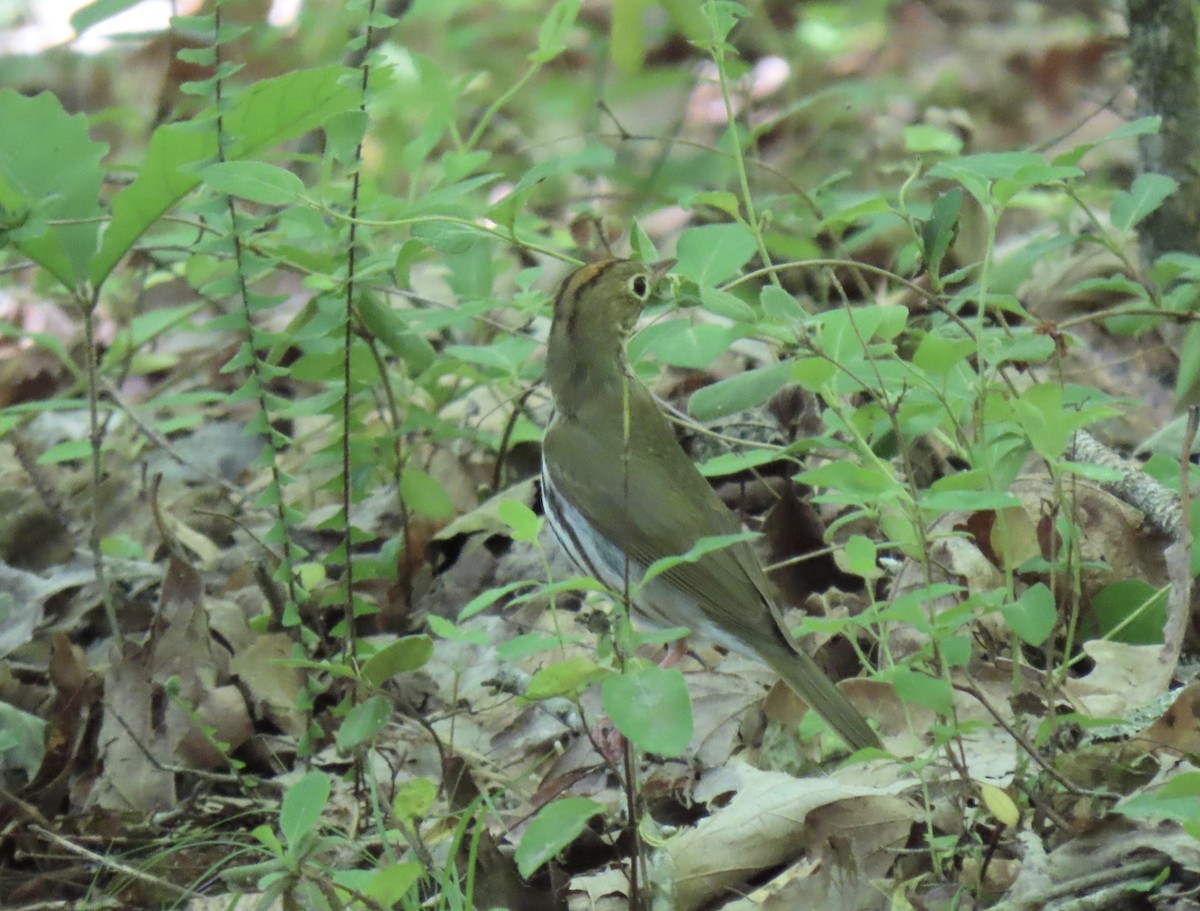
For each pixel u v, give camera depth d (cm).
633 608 1071
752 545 1255
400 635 1316
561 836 719
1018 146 2150
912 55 2391
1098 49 2316
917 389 952
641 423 1148
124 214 1105
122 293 1919
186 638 1160
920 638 1076
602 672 737
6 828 1052
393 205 1340
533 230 1645
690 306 1172
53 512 1467
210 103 1128
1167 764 872
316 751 1141
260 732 1179
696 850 889
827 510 1288
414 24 2381
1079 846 816
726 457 977
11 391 1922
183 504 1595
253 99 1077
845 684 988
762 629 1023
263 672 1182
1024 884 788
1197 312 1198
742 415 1404
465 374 1401
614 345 1160
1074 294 1436
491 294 1406
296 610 1111
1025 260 1212
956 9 2478
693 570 1067
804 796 903
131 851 1027
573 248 1706
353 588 1275
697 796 965
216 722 1131
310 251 1425
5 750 1111
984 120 2239
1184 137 1361
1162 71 1353
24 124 1145
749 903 857
